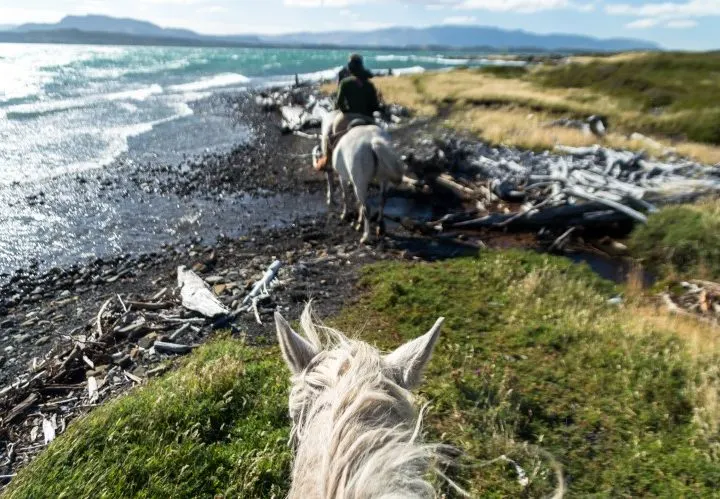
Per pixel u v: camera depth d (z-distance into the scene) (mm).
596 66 41281
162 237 11414
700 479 4422
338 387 1609
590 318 7625
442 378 5777
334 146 11953
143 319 7480
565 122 23422
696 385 5762
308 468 1449
